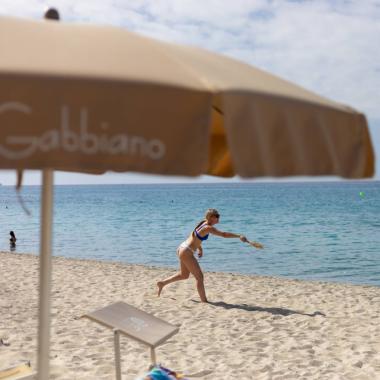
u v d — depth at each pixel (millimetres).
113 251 26328
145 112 1979
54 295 11484
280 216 50312
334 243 28438
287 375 6234
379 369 6453
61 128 1904
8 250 28625
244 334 8133
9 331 8078
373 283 17422
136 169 1957
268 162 2156
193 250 10539
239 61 3041
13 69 1926
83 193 177500
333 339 7867
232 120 2105
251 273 19312
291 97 2393
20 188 3367
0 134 1875
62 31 2350
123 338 7738
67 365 6434
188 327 8570
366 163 2732
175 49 2590
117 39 2350
